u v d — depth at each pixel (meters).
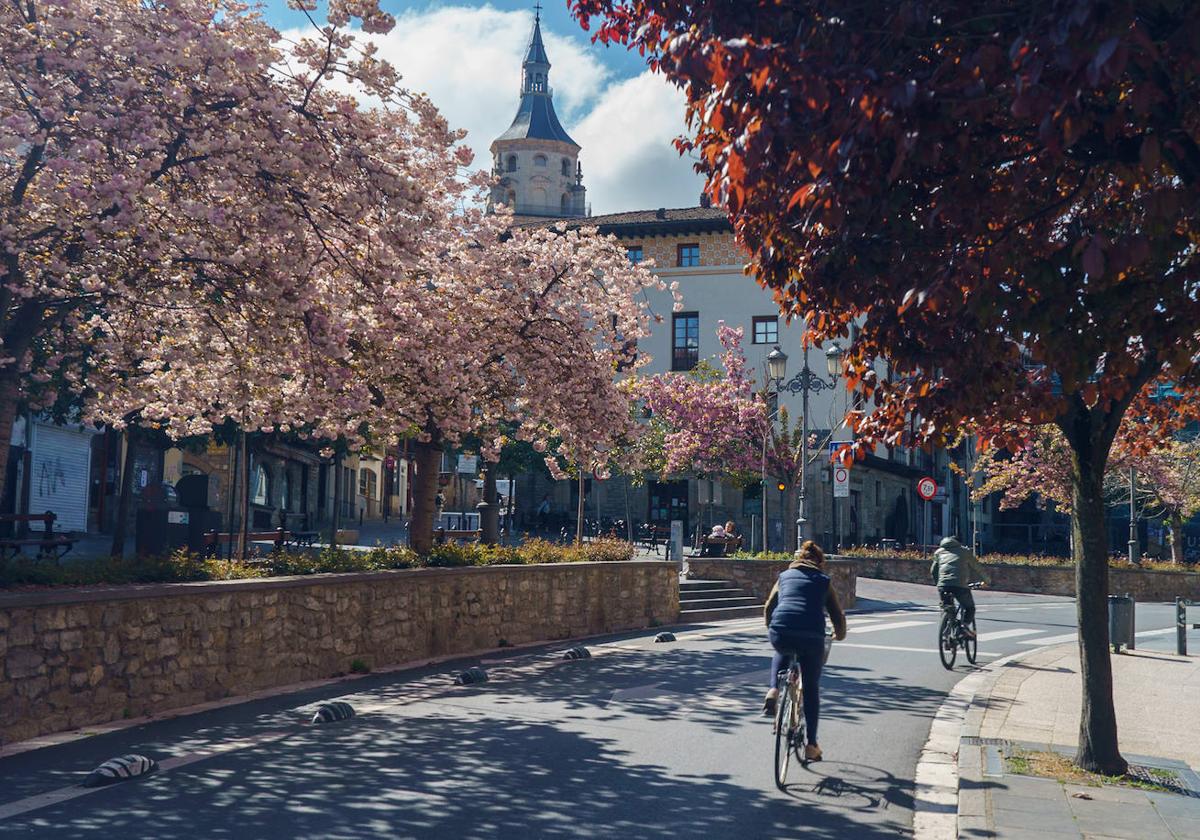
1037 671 13.98
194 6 10.64
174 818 6.10
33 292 10.09
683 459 32.75
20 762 7.62
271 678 11.74
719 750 8.59
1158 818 6.20
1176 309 5.68
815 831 6.29
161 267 10.98
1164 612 28.31
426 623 15.02
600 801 6.82
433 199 13.75
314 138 10.94
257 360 12.77
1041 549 49.41
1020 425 7.82
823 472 41.25
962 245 5.48
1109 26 4.00
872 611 25.06
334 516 22.92
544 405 18.14
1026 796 6.73
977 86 4.81
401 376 16.72
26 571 9.43
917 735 9.51
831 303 6.91
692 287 48.16
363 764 7.70
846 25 5.46
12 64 9.75
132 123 10.03
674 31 6.53
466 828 6.08
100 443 32.25
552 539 40.09
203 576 11.38
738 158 5.41
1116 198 6.51
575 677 13.04
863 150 5.41
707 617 23.09
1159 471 36.72
